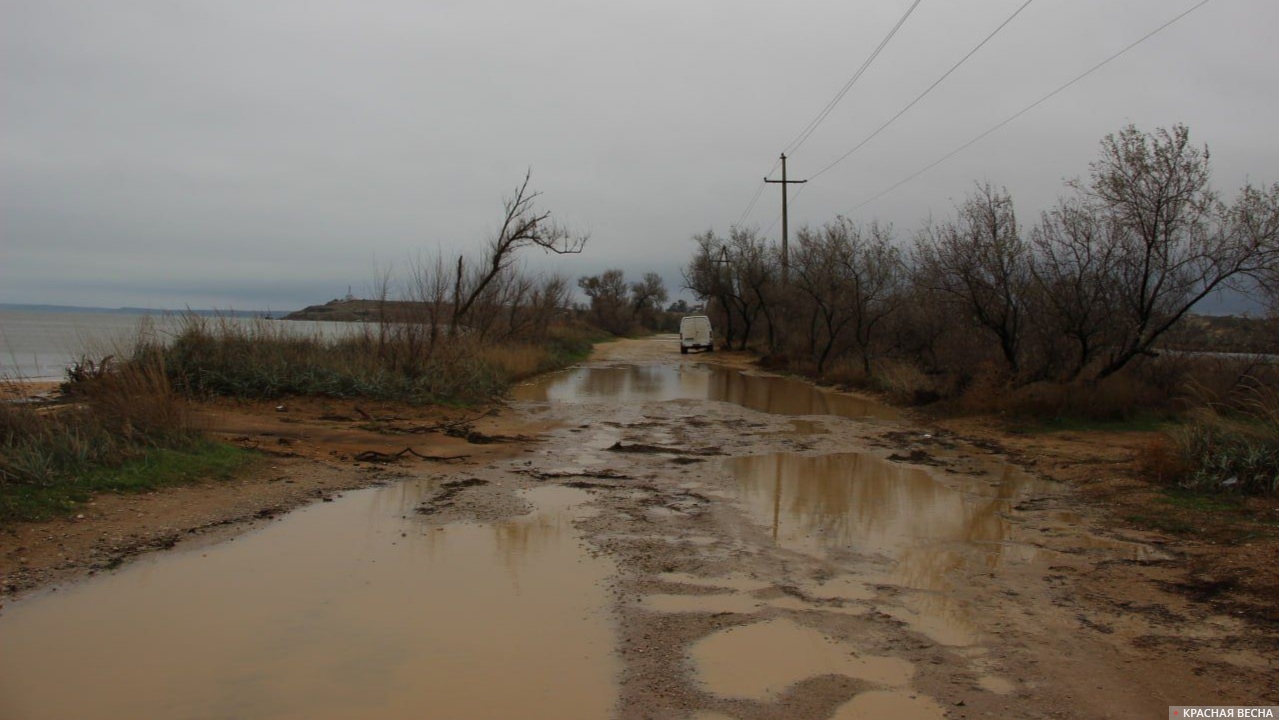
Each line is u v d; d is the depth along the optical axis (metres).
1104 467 10.55
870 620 5.29
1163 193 13.93
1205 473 8.94
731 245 43.91
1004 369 16.84
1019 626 5.22
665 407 18.25
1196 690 4.30
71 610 5.15
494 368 20.94
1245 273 13.49
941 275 18.11
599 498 8.73
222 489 8.38
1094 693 4.27
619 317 86.81
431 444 12.11
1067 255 15.52
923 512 8.38
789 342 34.34
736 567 6.37
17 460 7.50
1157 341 16.47
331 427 12.98
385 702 4.05
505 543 6.89
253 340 16.08
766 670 4.50
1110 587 6.00
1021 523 7.95
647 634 4.99
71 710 3.91
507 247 23.95
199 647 4.66
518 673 4.41
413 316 18.86
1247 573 6.09
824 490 9.43
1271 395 11.57
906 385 19.09
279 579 5.84
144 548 6.43
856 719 3.95
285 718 3.88
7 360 22.92
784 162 38.72
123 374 10.81
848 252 26.00
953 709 4.07
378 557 6.42
